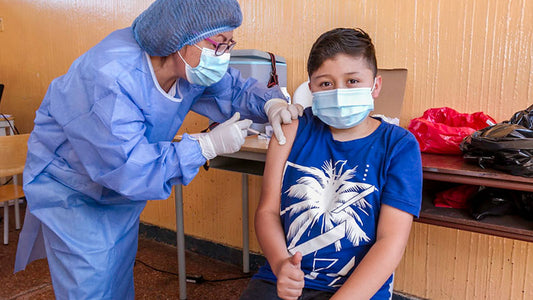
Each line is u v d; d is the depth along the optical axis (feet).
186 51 3.46
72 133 3.37
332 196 3.16
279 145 3.52
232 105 4.54
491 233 3.42
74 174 3.83
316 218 3.10
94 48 3.50
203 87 4.24
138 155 3.19
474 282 5.34
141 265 7.54
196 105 4.69
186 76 3.65
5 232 8.54
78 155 3.45
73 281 3.89
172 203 8.31
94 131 3.22
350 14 5.66
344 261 3.06
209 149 3.43
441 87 5.16
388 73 5.33
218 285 6.75
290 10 6.18
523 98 4.71
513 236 3.32
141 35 3.31
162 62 3.60
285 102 4.16
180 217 6.20
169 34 3.22
